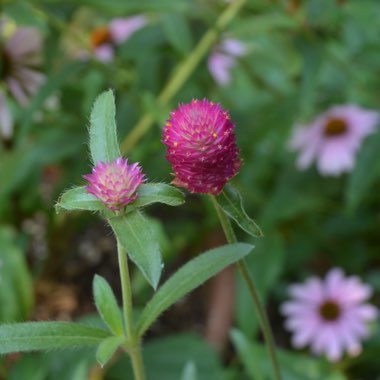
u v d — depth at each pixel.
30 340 0.41
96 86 0.77
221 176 0.40
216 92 0.78
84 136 0.73
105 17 0.85
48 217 0.82
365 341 0.72
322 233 0.80
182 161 0.40
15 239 0.80
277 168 0.83
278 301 0.84
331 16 0.70
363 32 0.73
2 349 0.40
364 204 0.80
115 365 0.69
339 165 0.75
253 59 0.78
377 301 0.80
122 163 0.39
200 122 0.40
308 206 0.75
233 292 0.79
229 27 0.71
